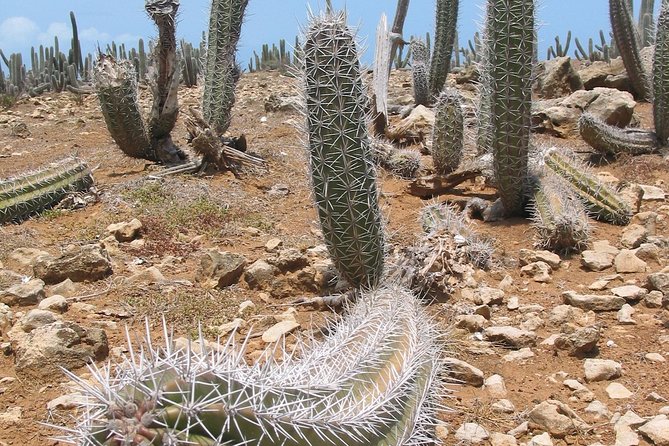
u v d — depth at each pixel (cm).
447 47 1211
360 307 418
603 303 511
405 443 322
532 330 485
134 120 877
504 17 640
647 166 859
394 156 876
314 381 294
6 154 1090
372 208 480
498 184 689
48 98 1756
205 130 845
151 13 849
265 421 255
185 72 1855
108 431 226
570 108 1068
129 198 758
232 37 891
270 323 484
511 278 566
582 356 453
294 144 1021
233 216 726
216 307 510
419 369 357
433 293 526
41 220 718
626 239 635
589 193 697
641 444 367
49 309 493
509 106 651
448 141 846
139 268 589
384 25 1082
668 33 891
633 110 1062
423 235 618
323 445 274
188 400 237
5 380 414
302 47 465
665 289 521
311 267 552
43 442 360
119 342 456
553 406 382
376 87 1056
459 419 388
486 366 441
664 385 418
